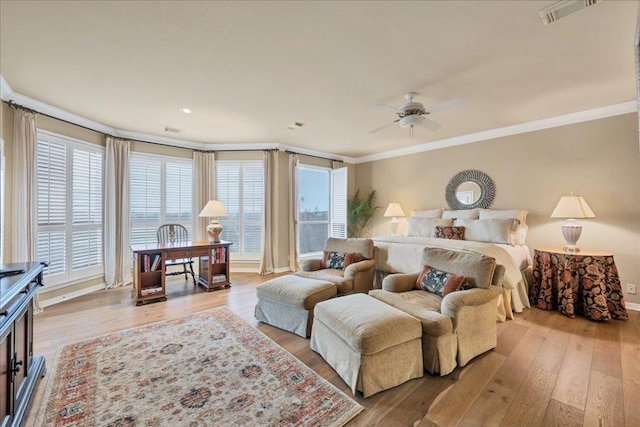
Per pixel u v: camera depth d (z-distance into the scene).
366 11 1.89
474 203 4.93
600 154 3.73
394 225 5.77
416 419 1.73
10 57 2.46
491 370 2.25
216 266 4.56
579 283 3.37
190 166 5.52
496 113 3.87
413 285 2.94
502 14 1.92
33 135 3.39
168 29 2.08
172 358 2.39
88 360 2.34
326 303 2.48
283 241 5.84
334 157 6.66
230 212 5.72
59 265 3.79
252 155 5.72
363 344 1.89
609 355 2.46
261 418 1.72
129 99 3.38
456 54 2.41
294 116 3.99
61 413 1.74
